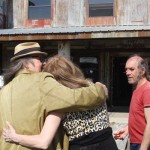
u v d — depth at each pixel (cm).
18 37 1231
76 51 1562
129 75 386
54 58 286
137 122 380
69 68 279
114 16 1491
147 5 1464
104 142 277
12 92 262
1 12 1562
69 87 271
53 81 258
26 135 249
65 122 271
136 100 381
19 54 272
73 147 274
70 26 1523
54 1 1538
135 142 383
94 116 275
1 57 1598
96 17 1506
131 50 1503
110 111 1386
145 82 384
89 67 1568
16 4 1578
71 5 1526
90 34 1170
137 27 1336
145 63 388
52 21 1541
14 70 273
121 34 1148
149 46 1470
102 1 1498
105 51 1539
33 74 265
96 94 260
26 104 253
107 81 1555
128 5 1479
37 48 276
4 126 257
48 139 246
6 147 252
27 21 1564
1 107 264
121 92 1574
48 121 250
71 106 249
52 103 249
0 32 1304
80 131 273
